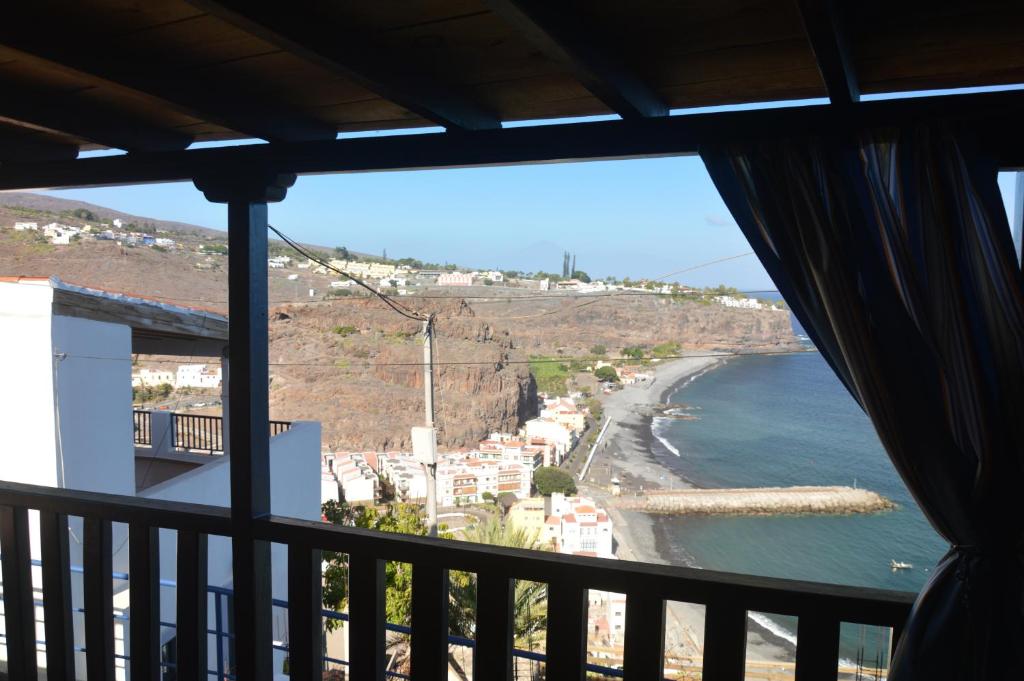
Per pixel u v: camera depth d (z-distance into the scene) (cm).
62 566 234
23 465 526
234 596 217
